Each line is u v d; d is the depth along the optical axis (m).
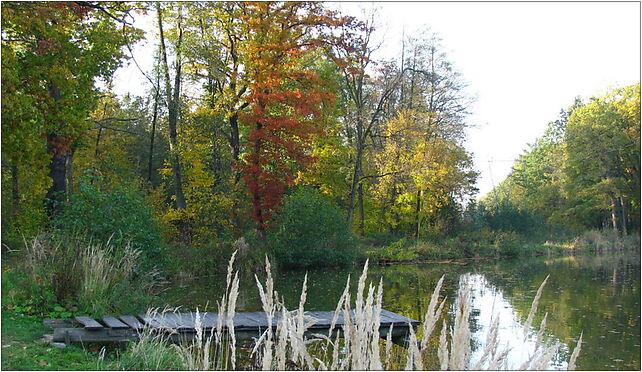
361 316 3.37
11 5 14.42
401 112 33.88
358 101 32.56
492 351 3.45
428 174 32.75
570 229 45.59
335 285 18.34
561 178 54.03
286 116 26.38
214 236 25.23
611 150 43.72
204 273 20.58
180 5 26.70
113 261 11.88
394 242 32.91
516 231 41.59
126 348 7.62
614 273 23.33
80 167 31.27
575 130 46.78
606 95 46.72
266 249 23.28
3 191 18.91
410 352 3.37
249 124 24.45
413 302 14.62
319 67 30.33
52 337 7.98
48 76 16.58
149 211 16.44
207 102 27.77
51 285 10.03
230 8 26.31
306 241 24.75
